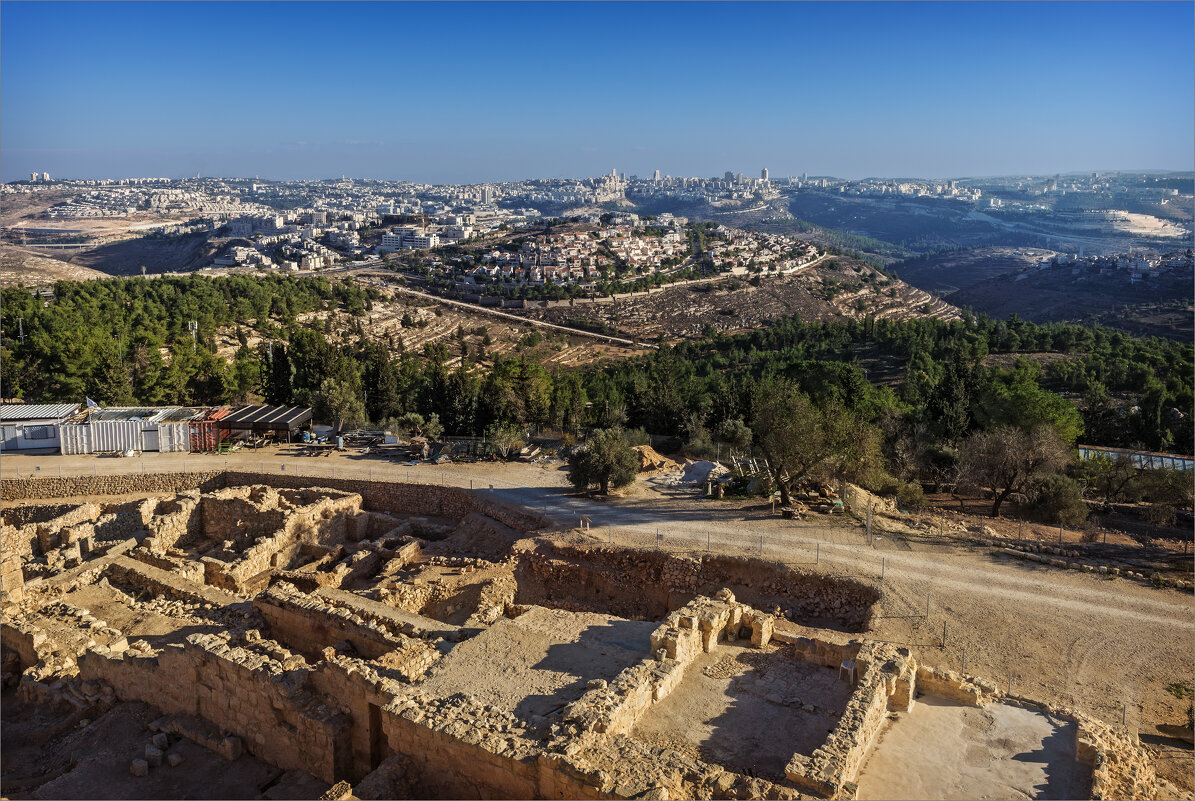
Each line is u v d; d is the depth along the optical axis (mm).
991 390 84000
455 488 63031
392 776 23719
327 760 25375
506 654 31406
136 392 96500
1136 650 34750
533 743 22719
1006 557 46281
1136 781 23844
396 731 24703
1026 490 61688
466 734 23234
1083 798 22422
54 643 33688
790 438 53688
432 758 23969
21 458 72812
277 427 79375
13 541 51469
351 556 51438
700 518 54000
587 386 116375
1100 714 29516
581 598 46531
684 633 30281
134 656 30734
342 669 26422
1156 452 86875
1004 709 27578
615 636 33531
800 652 31156
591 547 48469
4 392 95062
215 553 54188
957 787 22781
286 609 36281
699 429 83500
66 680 31719
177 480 68125
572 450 73375
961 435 82062
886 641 35156
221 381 100625
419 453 75125
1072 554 46906
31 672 31625
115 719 29156
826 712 27062
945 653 34500
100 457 73750
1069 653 34531
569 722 23938
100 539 54312
